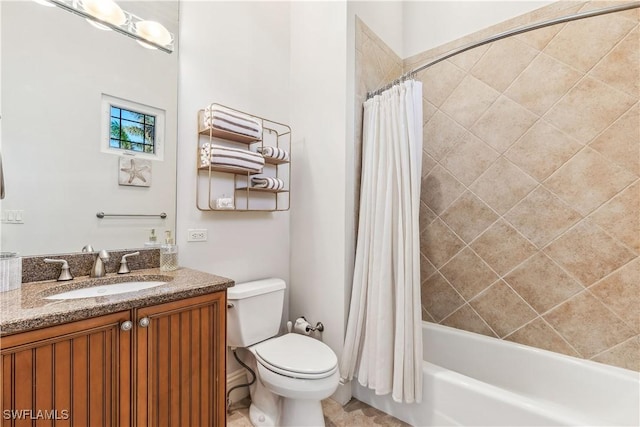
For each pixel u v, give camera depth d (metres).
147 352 0.90
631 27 1.39
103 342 0.82
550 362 1.53
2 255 0.99
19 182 1.05
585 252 1.50
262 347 1.50
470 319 1.87
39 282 1.07
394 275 1.55
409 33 2.24
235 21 1.76
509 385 1.63
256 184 1.76
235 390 1.71
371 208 1.64
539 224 1.63
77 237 1.17
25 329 0.68
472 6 1.91
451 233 1.95
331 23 1.82
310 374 1.27
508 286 1.73
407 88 1.53
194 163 1.54
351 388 1.74
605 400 1.37
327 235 1.82
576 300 1.52
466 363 1.78
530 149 1.65
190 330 1.01
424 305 2.08
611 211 1.43
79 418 0.77
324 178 1.84
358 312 1.64
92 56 1.21
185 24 1.52
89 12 1.21
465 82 1.91
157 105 1.40
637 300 1.37
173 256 1.32
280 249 2.01
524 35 1.68
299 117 2.02
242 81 1.78
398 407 1.54
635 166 1.38
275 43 1.99
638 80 1.37
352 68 1.76
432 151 2.05
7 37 1.03
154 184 1.39
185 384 1.00
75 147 1.17
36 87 1.08
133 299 0.87
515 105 1.70
